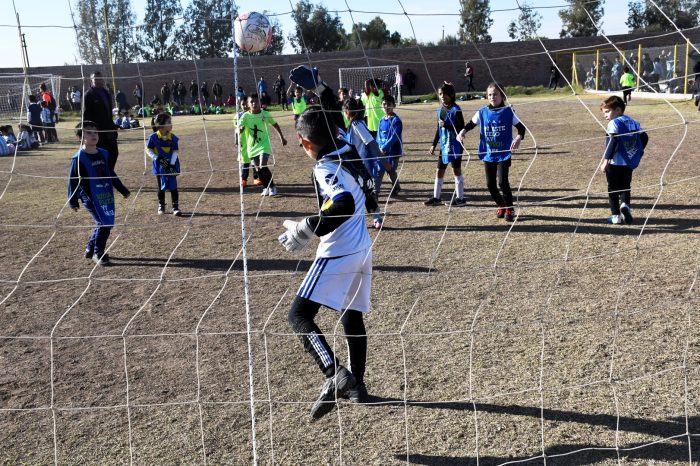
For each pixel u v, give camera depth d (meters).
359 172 3.19
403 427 3.13
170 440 3.10
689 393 3.30
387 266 5.84
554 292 4.89
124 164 14.39
